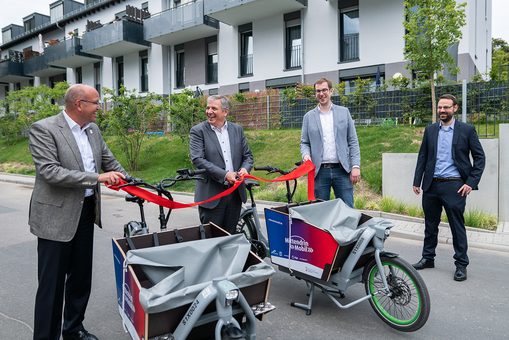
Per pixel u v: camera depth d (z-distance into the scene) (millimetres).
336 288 2951
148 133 15898
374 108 10977
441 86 9516
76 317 2643
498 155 6199
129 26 19531
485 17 17375
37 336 2357
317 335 2844
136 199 3002
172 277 2002
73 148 2441
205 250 2277
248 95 13797
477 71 14781
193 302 1921
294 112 12930
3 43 32156
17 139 21922
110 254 4918
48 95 20938
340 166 4230
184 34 18484
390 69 13500
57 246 2383
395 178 7191
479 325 2980
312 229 2939
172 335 1974
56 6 26984
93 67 24297
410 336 2822
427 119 9875
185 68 19812
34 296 3594
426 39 8906
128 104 12914
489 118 8125
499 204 6258
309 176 4035
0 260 4676
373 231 2838
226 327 1870
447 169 4027
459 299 3459
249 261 2352
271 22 16359
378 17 13625
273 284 3926
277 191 8375
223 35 18000
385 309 3178
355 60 14242
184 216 7465
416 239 5473
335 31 14680
